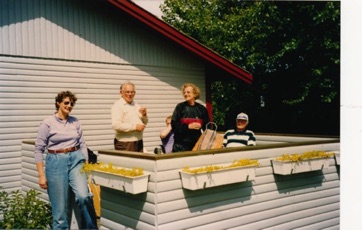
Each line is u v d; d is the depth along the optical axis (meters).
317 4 11.12
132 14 7.88
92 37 7.64
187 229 3.51
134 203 3.59
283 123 13.75
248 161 3.90
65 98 3.88
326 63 11.67
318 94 12.23
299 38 11.73
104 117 7.79
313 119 12.54
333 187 5.04
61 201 3.87
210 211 3.70
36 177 6.18
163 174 3.37
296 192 4.59
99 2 7.72
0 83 6.52
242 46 14.41
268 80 14.09
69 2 7.33
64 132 3.89
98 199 4.91
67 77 7.30
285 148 4.50
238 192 3.96
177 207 3.45
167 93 8.80
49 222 4.69
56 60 7.16
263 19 13.26
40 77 6.96
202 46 8.78
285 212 4.44
